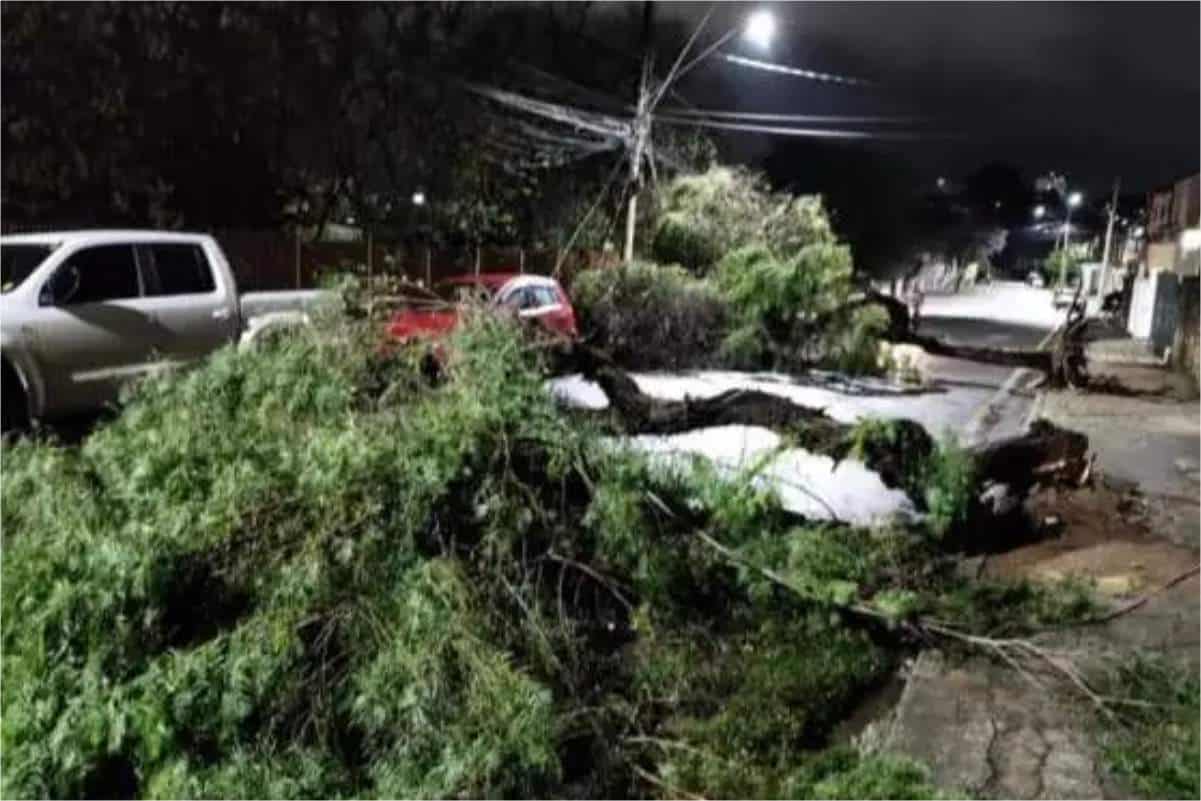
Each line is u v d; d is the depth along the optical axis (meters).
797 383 14.32
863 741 4.04
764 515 5.63
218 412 4.83
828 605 4.99
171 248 8.53
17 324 7.32
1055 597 5.50
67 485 4.42
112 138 15.93
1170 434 11.34
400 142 21.36
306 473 4.14
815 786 3.66
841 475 8.15
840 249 16.61
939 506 6.19
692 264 19.66
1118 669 4.59
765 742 3.97
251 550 4.01
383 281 6.61
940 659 4.82
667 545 5.00
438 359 5.20
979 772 3.77
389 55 20.73
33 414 7.43
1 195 15.14
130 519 4.13
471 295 6.34
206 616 3.99
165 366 5.55
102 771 3.66
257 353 5.24
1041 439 7.27
